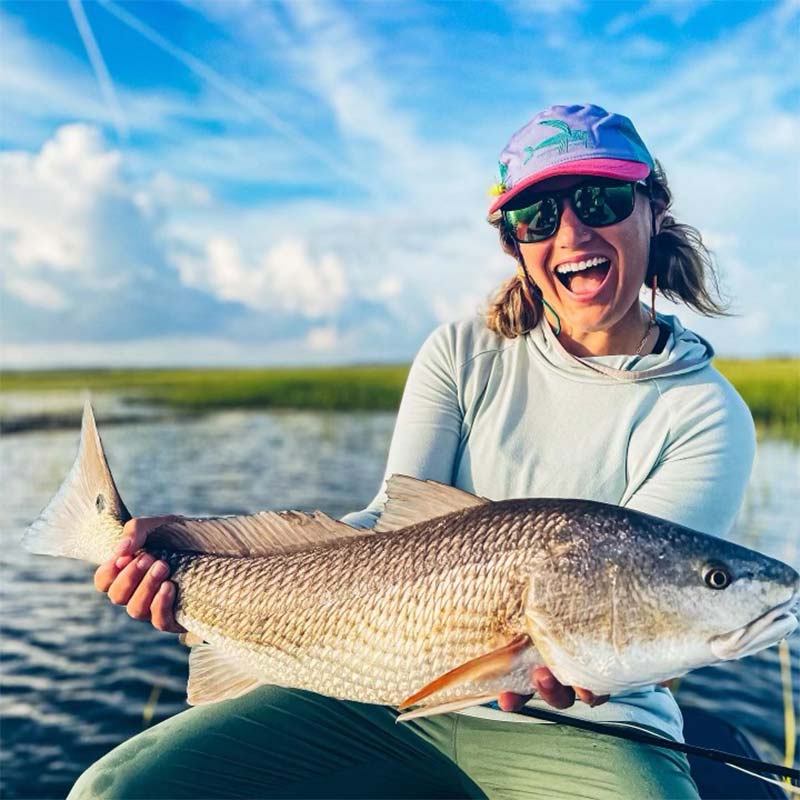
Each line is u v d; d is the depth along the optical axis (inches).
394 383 554.9
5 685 79.7
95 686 79.7
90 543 34.2
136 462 226.7
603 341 36.1
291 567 31.0
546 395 35.4
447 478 36.1
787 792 35.4
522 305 36.8
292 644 30.4
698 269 37.2
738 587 26.0
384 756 33.7
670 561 26.3
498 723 31.8
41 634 94.0
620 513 27.3
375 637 28.7
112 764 31.3
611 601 26.2
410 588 28.4
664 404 33.7
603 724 30.2
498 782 31.4
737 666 80.5
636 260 34.3
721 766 36.9
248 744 32.7
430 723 33.0
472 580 27.4
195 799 31.0
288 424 368.2
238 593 31.6
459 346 38.0
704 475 32.0
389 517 30.7
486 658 26.0
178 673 83.0
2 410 422.0
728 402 33.9
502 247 37.8
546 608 26.3
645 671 26.4
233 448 264.4
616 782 28.9
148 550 33.2
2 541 137.9
